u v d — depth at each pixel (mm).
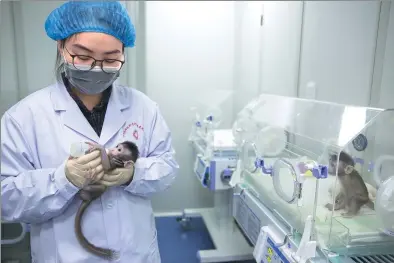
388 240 900
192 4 2510
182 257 1979
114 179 983
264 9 2330
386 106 1260
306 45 1937
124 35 1014
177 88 2576
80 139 1030
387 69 1264
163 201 2643
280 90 2189
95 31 930
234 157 1855
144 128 1170
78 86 994
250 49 2482
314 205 924
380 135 1018
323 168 896
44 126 1009
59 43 1016
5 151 948
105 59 966
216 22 2561
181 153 2633
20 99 1121
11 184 920
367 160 1024
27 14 1146
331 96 1703
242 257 1765
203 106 2635
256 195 1415
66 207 1013
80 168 911
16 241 1189
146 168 1062
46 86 1162
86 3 945
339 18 1624
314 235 917
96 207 1040
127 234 1080
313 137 1250
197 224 2428
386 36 1273
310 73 1907
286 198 1061
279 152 1345
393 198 881
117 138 1085
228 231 2041
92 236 1035
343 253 890
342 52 1601
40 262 1044
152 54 2504
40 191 924
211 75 2613
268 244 1088
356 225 929
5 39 1066
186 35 2533
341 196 965
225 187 1795
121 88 1195
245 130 1793
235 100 2650
